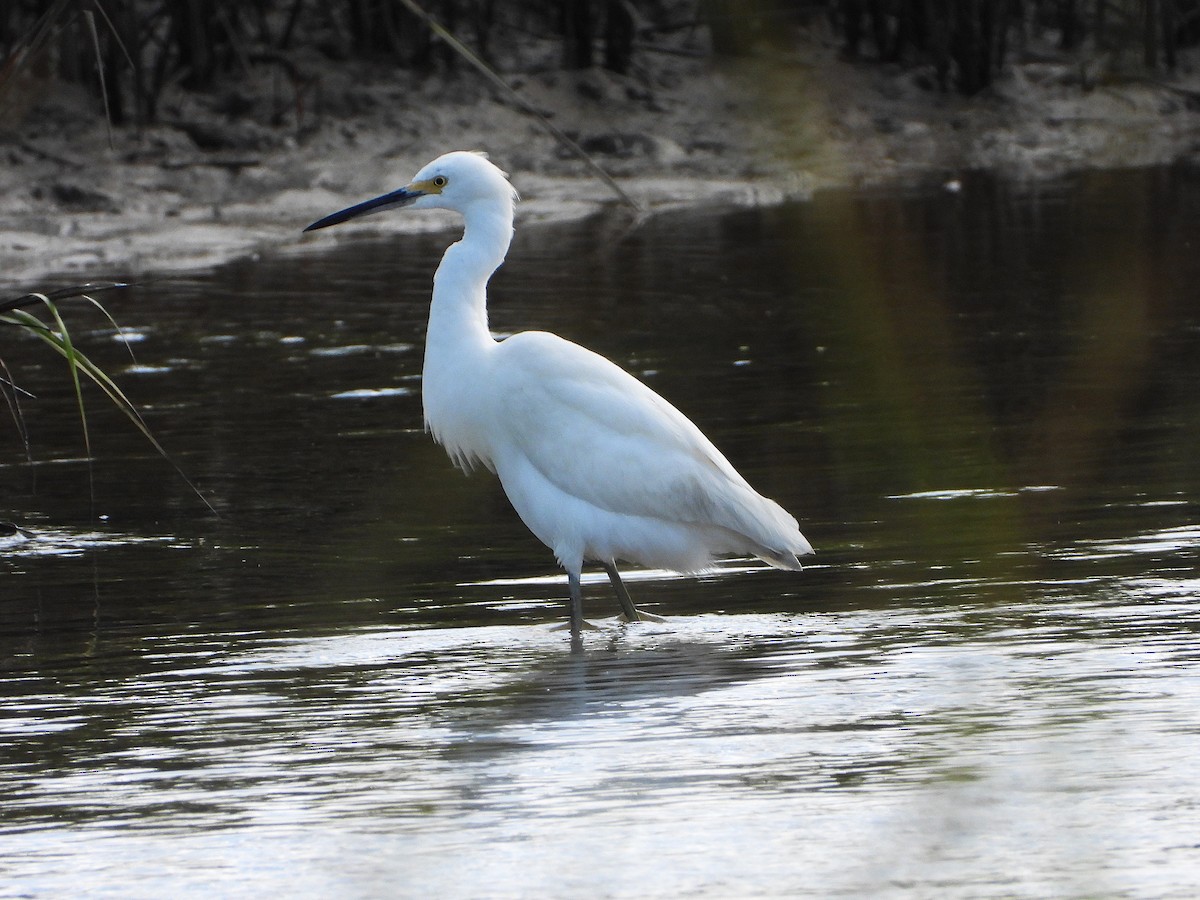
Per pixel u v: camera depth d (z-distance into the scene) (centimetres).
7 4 2730
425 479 1383
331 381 1711
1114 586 1027
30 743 818
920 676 877
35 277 2280
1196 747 739
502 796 720
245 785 747
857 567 1112
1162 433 1428
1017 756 739
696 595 1090
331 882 629
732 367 1744
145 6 3422
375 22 3403
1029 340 1827
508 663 943
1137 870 606
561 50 3553
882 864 622
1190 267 2259
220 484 1369
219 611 1058
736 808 691
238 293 2189
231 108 3167
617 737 799
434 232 2728
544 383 1045
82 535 1239
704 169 3116
